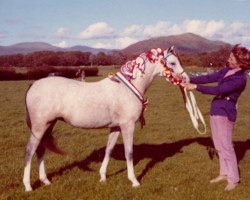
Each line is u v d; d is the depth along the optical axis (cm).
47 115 595
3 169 749
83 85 631
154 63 679
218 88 637
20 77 5566
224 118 658
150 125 1365
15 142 1055
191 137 1156
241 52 634
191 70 6400
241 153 931
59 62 11825
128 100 646
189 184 675
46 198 583
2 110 1777
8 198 583
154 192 627
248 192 638
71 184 654
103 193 612
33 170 741
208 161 855
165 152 948
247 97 2444
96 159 865
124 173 741
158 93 2764
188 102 720
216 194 615
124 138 659
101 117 630
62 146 1002
